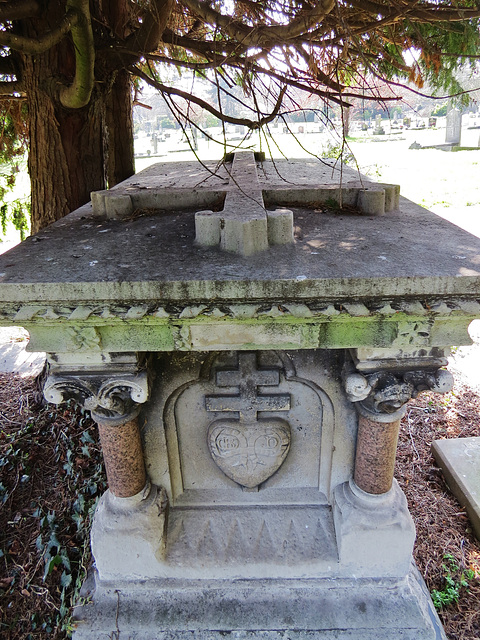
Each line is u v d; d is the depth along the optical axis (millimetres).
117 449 1907
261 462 2100
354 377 1756
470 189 9281
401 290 1388
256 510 2201
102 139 3100
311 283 1375
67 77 2791
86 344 1599
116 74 3023
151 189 2258
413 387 1769
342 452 2061
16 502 2812
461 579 2279
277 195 2225
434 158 13578
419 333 1583
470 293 1400
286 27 1979
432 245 1648
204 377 1950
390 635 1948
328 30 2156
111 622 2021
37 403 3516
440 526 2570
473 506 2562
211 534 2143
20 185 8594
